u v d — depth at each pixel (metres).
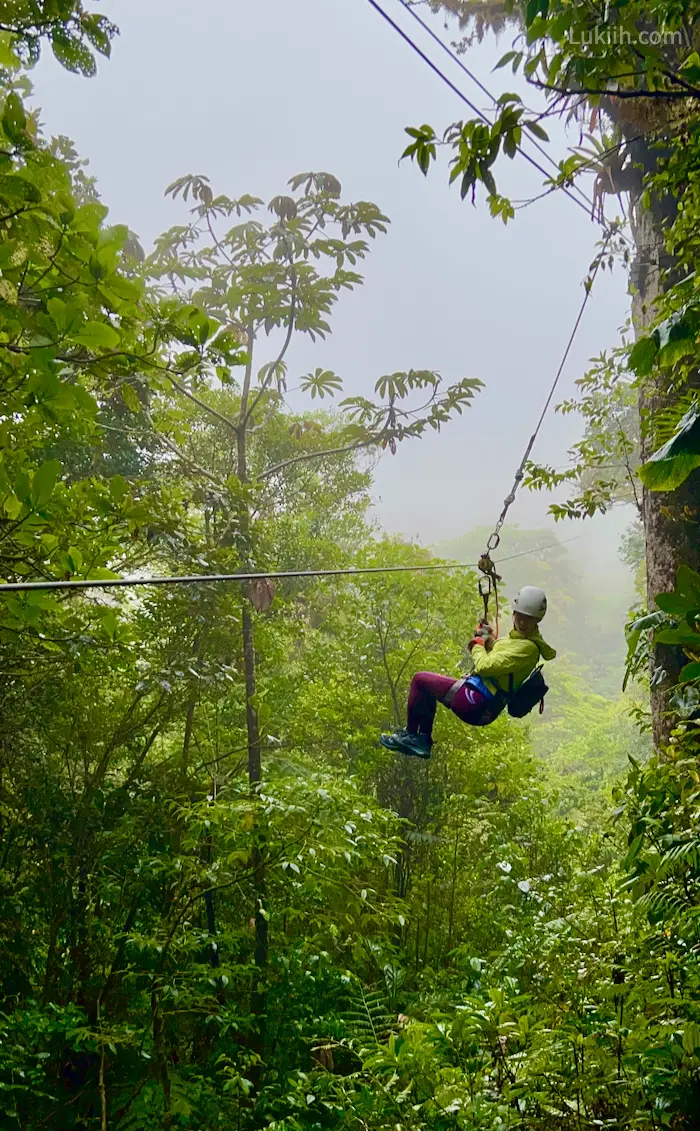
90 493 4.19
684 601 1.66
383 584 9.68
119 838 6.51
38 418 3.39
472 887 8.39
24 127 2.76
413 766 9.17
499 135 2.82
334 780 6.46
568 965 3.99
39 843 6.70
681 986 3.42
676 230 4.00
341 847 5.81
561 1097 3.20
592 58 2.76
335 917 7.04
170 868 6.00
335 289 6.96
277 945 7.20
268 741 7.54
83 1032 5.33
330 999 6.76
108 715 7.18
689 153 3.62
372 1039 4.88
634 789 3.73
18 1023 5.50
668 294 3.78
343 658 10.20
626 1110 3.07
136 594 6.67
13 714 6.42
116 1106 5.75
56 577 3.49
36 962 6.79
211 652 6.96
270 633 8.45
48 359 2.76
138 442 8.24
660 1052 3.09
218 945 6.48
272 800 5.66
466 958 6.88
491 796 9.52
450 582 9.83
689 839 3.27
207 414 10.41
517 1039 3.83
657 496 4.98
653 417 4.44
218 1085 6.03
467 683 4.57
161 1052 5.73
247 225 6.95
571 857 7.99
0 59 3.04
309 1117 5.32
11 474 2.90
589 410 7.52
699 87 2.82
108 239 2.88
